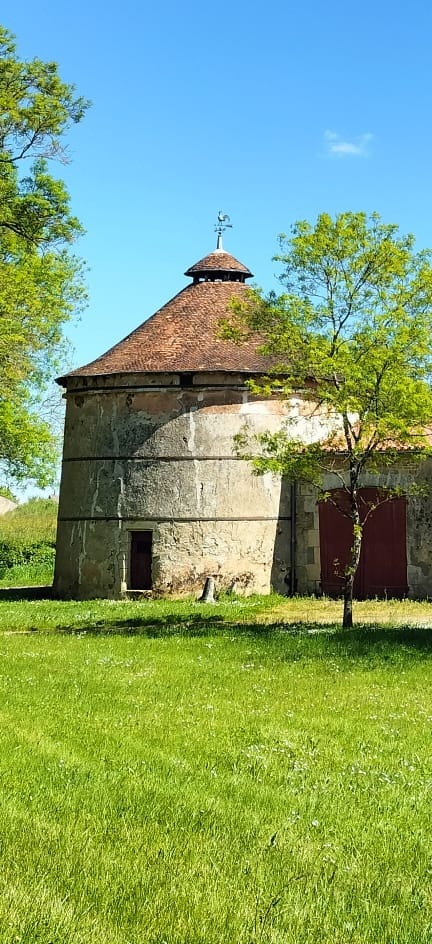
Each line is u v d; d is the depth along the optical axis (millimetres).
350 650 14797
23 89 23844
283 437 18969
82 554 26297
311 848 5832
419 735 9117
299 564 25359
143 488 25469
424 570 23531
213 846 5781
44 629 18812
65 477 27156
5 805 6461
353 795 7020
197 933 4578
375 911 4934
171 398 25484
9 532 44500
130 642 16094
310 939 4586
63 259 30750
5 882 5102
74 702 10461
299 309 17828
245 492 25141
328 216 17719
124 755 7953
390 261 17391
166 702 10586
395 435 18031
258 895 5059
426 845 5992
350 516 18562
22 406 29250
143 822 6211
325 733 9133
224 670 13070
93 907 4852
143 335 27281
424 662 13766
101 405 26266
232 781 7230
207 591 24203
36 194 24094
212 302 27969
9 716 9547
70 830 5988
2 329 23766
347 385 17016
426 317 17078
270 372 18703
